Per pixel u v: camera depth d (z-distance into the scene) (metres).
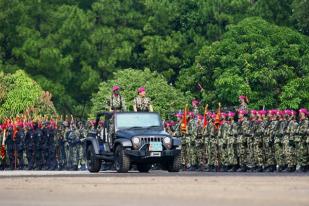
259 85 152.00
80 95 183.75
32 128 119.12
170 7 178.25
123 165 83.75
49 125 116.44
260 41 156.12
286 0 173.38
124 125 86.62
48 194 47.16
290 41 157.25
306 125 83.69
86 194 46.69
